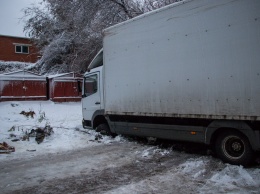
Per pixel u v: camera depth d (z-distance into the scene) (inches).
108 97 335.0
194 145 302.7
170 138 275.9
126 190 190.1
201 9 238.4
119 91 319.0
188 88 249.3
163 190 188.7
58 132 387.9
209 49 233.3
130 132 319.9
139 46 293.7
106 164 251.4
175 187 193.3
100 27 679.7
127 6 671.8
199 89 240.8
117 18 679.7
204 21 236.5
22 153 298.8
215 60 229.3
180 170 229.0
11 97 769.6
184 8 251.1
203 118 239.3
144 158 267.6
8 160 273.7
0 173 234.8
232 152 233.9
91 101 372.5
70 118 553.6
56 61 978.1
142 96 291.9
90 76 372.8
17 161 269.7
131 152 290.5
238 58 215.5
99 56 368.2
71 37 848.9
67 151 304.0
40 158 278.7
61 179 216.2
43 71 995.3
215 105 230.2
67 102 832.3
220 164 237.1
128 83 307.1
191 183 199.8
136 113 298.8
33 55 1314.0
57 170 238.7
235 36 217.0
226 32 222.2
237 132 227.0
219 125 232.5
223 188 188.4
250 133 215.6
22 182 212.4
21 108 673.0
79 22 704.4
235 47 217.2
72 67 816.9
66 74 839.1
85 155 284.5
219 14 226.4
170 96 264.5
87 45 743.7
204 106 237.8
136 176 217.6
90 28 712.4
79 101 863.7
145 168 236.8
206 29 235.3
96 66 371.9
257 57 205.3
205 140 245.3
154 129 290.4
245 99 212.2
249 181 197.2
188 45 248.5
